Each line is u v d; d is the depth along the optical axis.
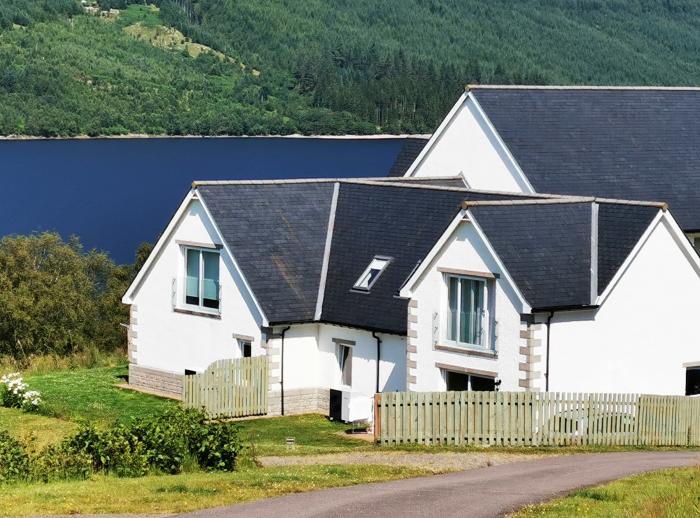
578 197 50.16
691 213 61.41
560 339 46.62
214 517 28.11
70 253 74.94
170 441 35.06
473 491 31.56
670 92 66.19
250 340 52.16
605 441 43.91
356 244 53.75
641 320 48.50
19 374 55.41
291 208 55.06
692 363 49.84
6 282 71.19
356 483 33.19
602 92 64.69
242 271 52.09
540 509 28.80
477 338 47.25
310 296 52.59
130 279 76.50
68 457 34.16
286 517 28.08
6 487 32.12
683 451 43.06
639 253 48.22
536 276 46.34
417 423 42.44
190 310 54.34
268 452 40.12
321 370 52.47
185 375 51.62
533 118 62.28
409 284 48.69
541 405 43.00
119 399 53.34
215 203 53.56
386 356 50.72
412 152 67.31
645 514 28.00
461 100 62.56
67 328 71.44
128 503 29.58
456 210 52.44
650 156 63.00
